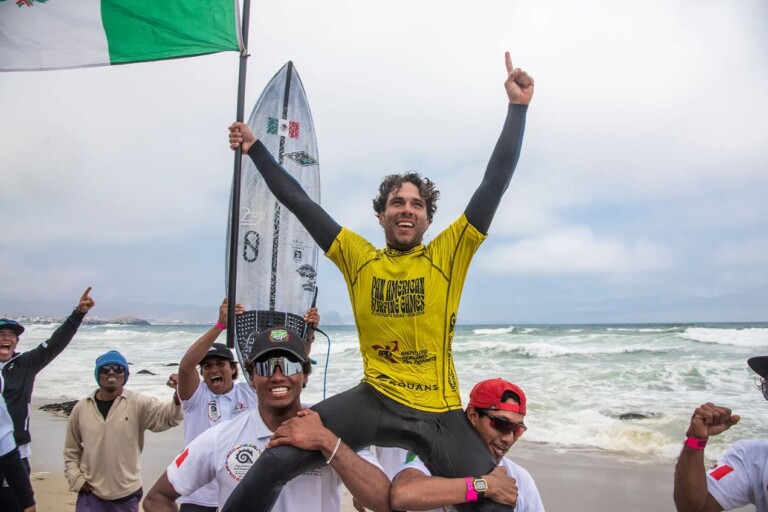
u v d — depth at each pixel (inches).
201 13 175.0
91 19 183.3
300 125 221.9
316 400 503.8
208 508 162.4
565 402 465.1
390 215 118.6
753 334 893.2
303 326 205.8
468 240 114.1
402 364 110.9
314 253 213.6
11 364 214.2
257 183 211.2
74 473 195.5
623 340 917.2
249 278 204.4
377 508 102.5
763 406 427.8
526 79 119.1
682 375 563.5
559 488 281.6
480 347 822.5
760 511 118.0
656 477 295.0
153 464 326.3
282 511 111.0
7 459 190.7
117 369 196.7
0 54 184.2
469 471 104.7
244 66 171.2
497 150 117.5
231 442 117.0
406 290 112.2
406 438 106.9
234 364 193.6
